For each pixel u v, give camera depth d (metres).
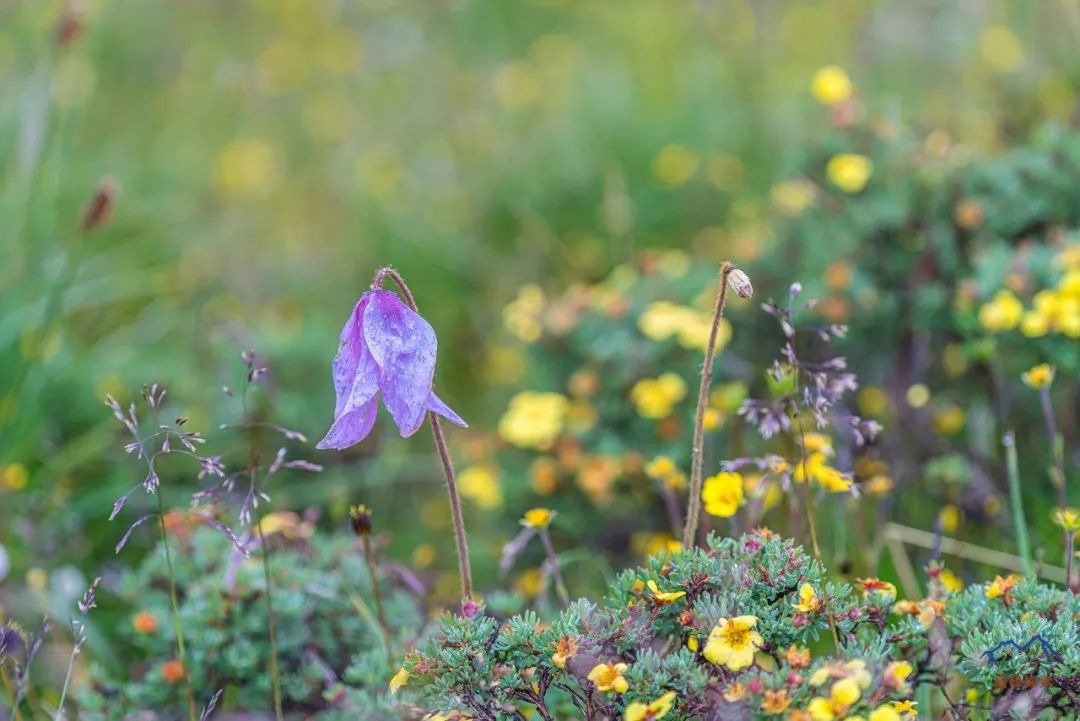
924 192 5.91
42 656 4.77
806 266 6.11
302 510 6.08
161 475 6.11
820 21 9.08
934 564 3.78
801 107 8.12
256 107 9.93
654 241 8.06
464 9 10.58
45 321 5.85
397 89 10.02
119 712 4.06
